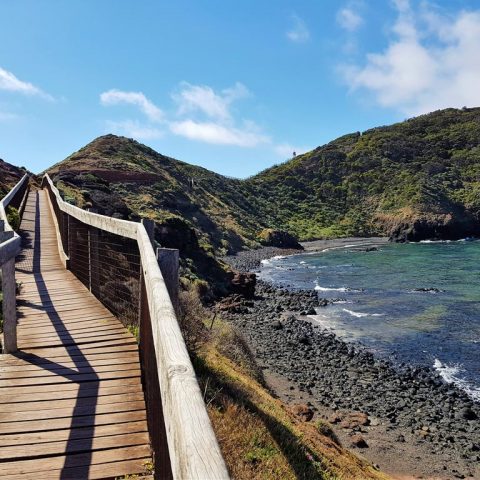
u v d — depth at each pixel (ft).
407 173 428.56
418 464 46.42
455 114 552.82
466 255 215.92
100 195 125.90
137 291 23.18
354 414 56.44
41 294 28.99
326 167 477.77
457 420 56.39
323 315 107.24
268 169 512.63
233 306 109.60
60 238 48.80
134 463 11.73
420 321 99.55
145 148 350.84
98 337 20.43
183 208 266.77
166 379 6.31
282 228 355.36
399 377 69.05
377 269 179.63
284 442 24.31
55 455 12.04
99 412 14.10
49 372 16.88
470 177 408.05
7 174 137.90
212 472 3.95
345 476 26.13
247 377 42.11
